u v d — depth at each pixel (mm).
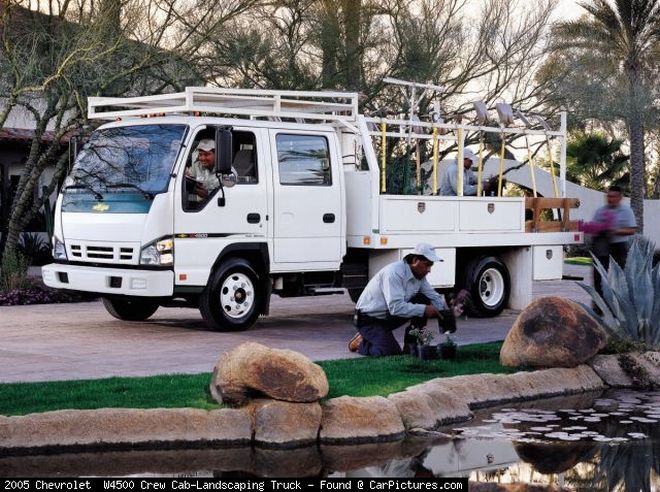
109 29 17406
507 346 10281
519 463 7129
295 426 7586
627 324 11109
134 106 14297
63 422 7246
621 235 14555
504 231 15352
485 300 15398
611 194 14602
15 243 18344
